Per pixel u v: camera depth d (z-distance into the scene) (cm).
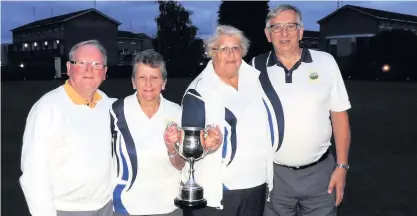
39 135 241
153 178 267
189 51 4869
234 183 272
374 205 492
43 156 241
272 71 304
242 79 287
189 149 259
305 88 298
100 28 4809
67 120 249
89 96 259
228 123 268
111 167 267
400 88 2067
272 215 324
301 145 300
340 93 310
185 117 268
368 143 832
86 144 253
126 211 268
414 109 1312
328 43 4150
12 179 608
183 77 3462
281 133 300
